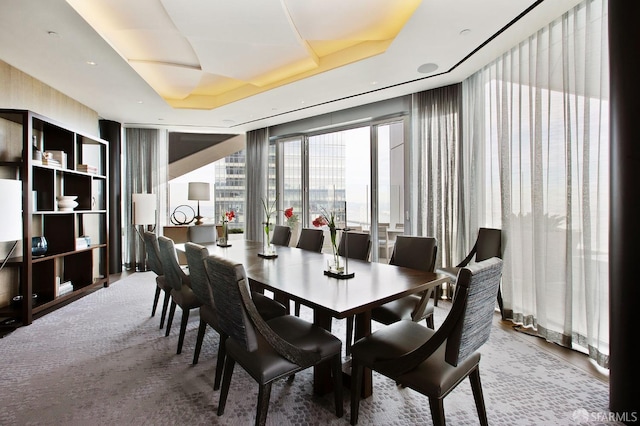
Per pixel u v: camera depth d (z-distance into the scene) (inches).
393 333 67.6
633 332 64.9
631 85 64.4
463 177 153.4
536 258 111.9
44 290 140.1
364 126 198.5
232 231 243.4
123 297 159.6
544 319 109.0
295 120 222.2
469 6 94.5
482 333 56.5
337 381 66.9
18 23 101.0
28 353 97.8
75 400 73.9
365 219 90.0
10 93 132.3
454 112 155.3
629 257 65.2
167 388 78.7
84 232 177.6
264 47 125.9
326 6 103.3
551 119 106.9
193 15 99.7
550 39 105.8
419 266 103.5
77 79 146.0
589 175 93.6
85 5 101.7
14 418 67.7
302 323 73.1
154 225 235.5
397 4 103.3
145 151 237.8
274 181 242.1
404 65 134.8
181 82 168.1
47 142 156.9
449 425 65.1
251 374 60.0
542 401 73.2
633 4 64.1
